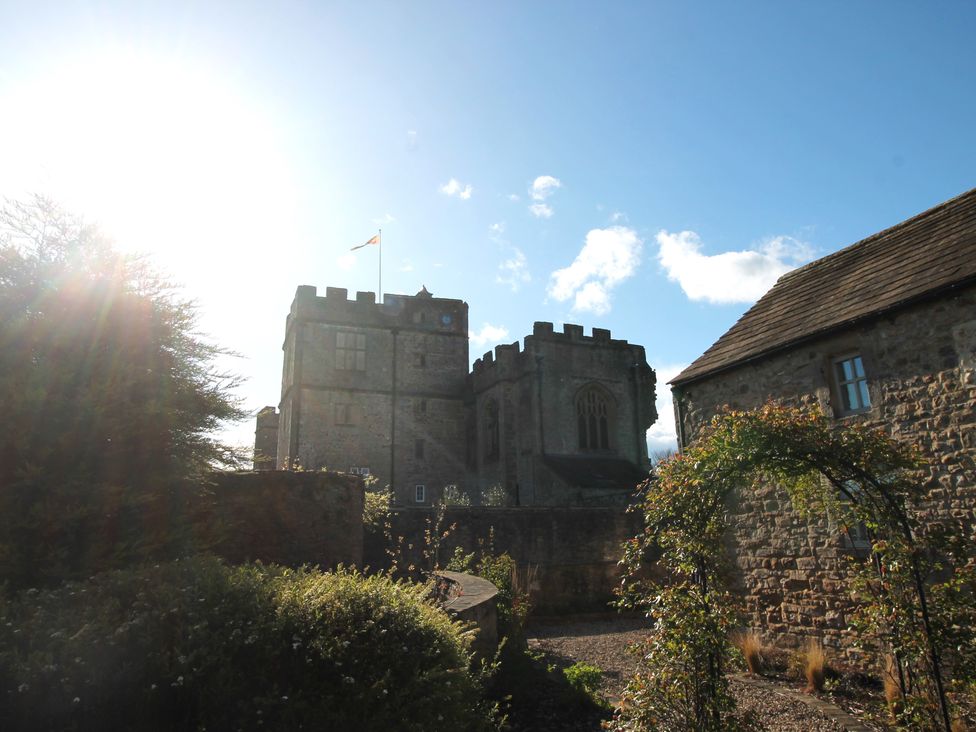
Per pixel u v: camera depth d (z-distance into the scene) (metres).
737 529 11.92
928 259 9.76
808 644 10.38
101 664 3.96
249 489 10.48
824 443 6.30
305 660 4.35
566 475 29.88
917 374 9.06
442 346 38.47
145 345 7.77
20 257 7.46
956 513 8.38
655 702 5.59
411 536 15.73
